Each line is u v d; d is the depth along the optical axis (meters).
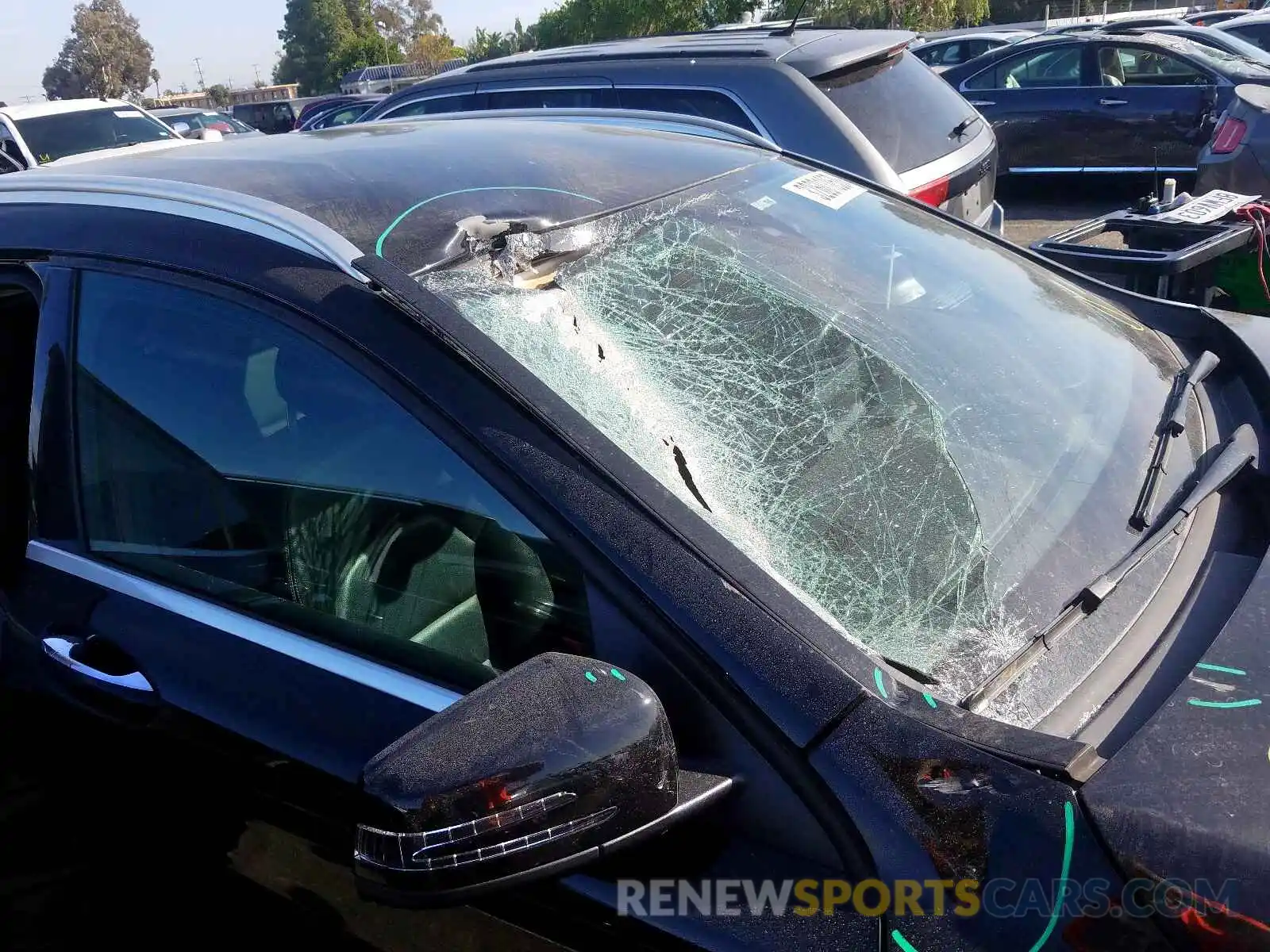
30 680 1.96
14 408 2.14
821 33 6.27
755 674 1.31
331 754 1.58
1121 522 1.78
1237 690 1.32
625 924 1.30
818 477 1.71
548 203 2.06
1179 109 9.89
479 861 1.20
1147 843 1.14
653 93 5.95
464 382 1.56
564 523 1.44
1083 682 1.47
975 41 15.07
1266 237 4.13
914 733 1.26
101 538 2.00
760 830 1.29
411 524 1.60
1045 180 11.00
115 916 2.01
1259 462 1.96
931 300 2.27
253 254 1.79
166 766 1.78
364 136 2.55
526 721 1.23
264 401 1.76
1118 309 2.53
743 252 2.14
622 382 1.72
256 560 1.81
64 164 2.44
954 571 1.62
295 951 1.78
